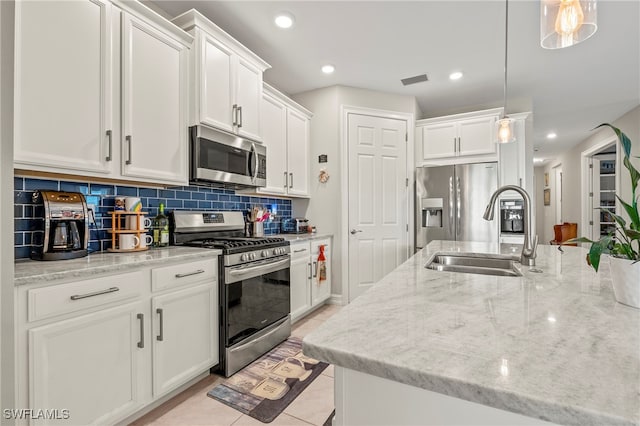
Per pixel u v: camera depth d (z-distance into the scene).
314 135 3.71
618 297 0.82
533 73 3.32
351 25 2.48
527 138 3.88
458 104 4.23
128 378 1.47
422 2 2.21
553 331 0.62
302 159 3.56
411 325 0.66
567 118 4.86
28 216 1.57
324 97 3.65
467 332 0.62
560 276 1.16
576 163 6.70
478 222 3.54
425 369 0.48
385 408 0.55
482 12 2.31
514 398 0.42
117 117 1.70
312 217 3.71
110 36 1.66
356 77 3.41
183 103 2.08
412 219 3.86
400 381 0.50
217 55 2.26
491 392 0.43
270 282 2.40
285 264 2.57
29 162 1.35
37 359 1.16
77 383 1.28
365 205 3.68
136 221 1.89
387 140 3.79
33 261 1.47
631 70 3.24
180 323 1.73
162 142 1.93
